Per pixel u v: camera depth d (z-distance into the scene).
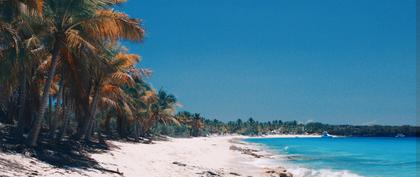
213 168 34.25
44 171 18.14
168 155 43.06
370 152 76.81
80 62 26.62
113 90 42.44
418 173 39.31
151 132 115.75
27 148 22.83
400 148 94.00
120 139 63.78
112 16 25.69
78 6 24.83
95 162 24.59
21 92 29.53
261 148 91.88
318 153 72.25
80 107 31.80
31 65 29.45
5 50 25.44
